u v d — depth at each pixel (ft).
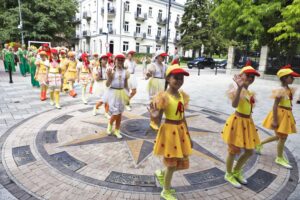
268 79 64.59
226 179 13.62
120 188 12.53
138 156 15.85
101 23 139.74
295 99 38.40
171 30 166.20
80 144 17.33
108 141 17.94
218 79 60.49
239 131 12.73
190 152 11.30
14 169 13.98
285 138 15.24
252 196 12.41
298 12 48.21
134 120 22.75
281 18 58.95
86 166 14.46
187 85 47.85
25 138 18.11
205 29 129.70
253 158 16.44
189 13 134.21
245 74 12.47
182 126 11.23
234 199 12.12
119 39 138.00
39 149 16.40
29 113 24.23
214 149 17.47
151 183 13.04
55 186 12.53
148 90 23.70
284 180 13.97
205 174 14.17
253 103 13.07
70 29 121.80
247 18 59.67
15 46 64.28
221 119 24.80
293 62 63.77
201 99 34.42
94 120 22.45
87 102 29.40
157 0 151.43
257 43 65.46
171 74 10.64
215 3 77.51
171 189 12.47
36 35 106.22
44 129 19.93
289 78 14.43
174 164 11.01
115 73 17.70
